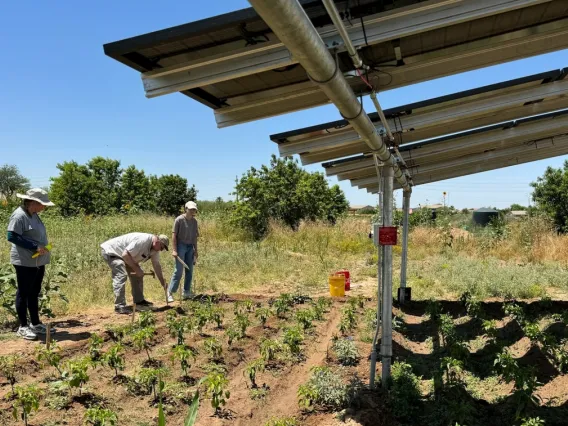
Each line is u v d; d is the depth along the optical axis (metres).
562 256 15.84
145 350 6.40
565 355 5.52
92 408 4.24
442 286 11.50
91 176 34.06
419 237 19.61
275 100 4.14
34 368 5.52
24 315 6.73
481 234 20.22
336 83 2.61
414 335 7.82
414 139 6.19
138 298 8.84
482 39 3.79
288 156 5.41
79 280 10.16
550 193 21.23
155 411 4.66
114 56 2.83
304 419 4.56
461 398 4.92
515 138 6.80
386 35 3.05
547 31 3.76
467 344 7.10
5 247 12.96
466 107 4.89
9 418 4.31
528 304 8.73
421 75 4.30
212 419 4.51
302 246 17.94
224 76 3.14
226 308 9.11
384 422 4.43
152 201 34.59
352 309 8.30
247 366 5.66
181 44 2.90
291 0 1.81
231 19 2.61
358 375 5.60
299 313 7.50
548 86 4.77
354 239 19.05
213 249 16.03
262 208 20.48
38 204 6.56
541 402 4.89
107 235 16.86
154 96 3.27
